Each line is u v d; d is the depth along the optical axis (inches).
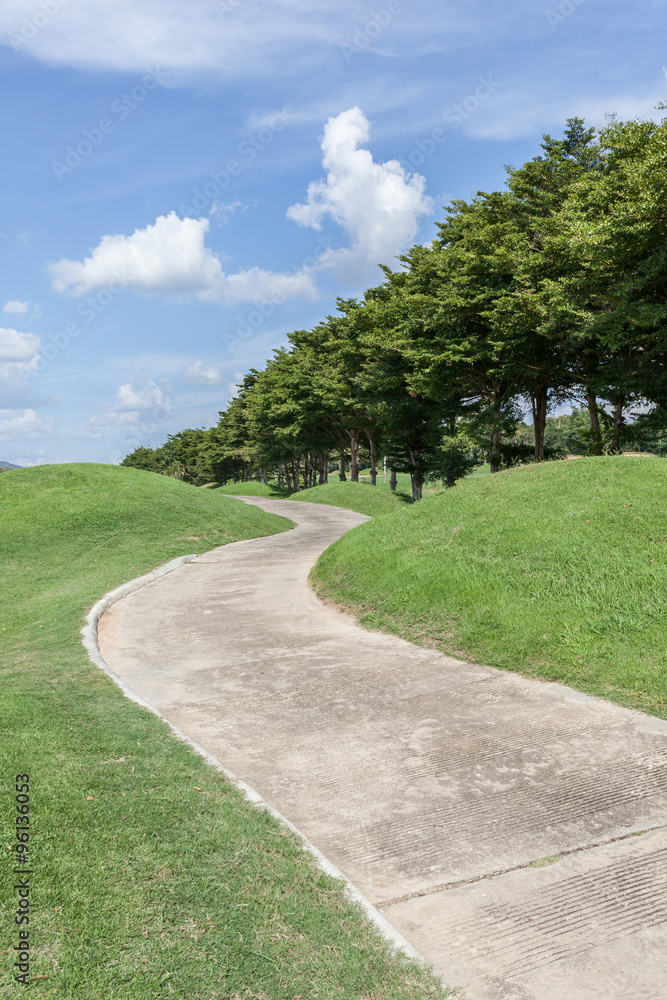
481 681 273.9
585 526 375.2
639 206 623.2
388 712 247.3
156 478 1091.9
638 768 191.8
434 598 366.9
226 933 115.6
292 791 189.0
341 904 131.9
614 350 806.5
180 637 388.5
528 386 1059.3
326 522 1141.1
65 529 842.2
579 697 247.8
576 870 146.5
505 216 948.6
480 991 112.0
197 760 199.3
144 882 126.2
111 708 244.1
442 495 532.1
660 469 434.9
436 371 1039.6
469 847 157.6
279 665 317.1
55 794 154.0
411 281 1237.7
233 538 906.1
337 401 1688.0
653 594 299.3
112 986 98.0
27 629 441.4
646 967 117.1
